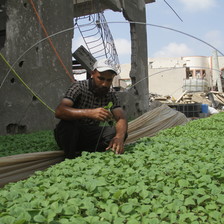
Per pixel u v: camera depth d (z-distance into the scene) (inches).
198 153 180.2
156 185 122.6
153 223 91.4
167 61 1835.6
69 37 451.8
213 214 99.2
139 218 94.7
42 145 244.4
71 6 460.1
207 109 761.0
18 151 214.5
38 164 185.8
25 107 371.2
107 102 200.8
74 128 191.5
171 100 1067.3
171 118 424.5
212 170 139.0
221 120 455.2
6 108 349.4
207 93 1198.9
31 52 382.9
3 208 100.6
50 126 408.5
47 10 408.8
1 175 163.6
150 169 147.9
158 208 103.0
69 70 450.9
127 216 97.3
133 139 288.5
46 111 402.6
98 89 190.7
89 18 569.3
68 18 450.9
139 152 184.2
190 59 1845.5
